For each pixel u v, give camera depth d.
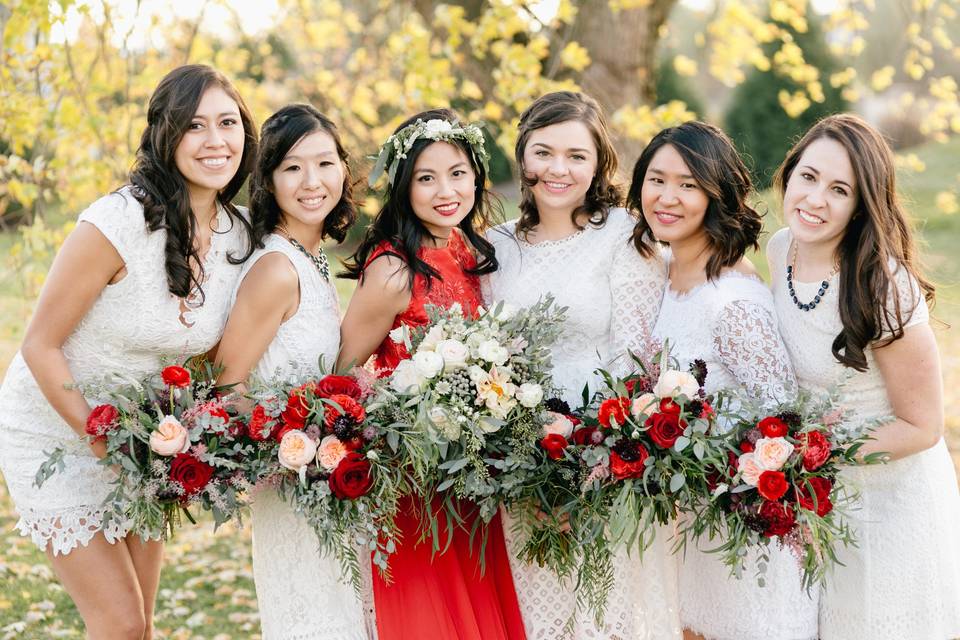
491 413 2.74
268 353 2.99
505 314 2.87
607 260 3.14
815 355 2.80
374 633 3.09
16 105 4.81
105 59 5.04
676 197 2.91
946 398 7.78
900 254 2.71
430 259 3.17
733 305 2.79
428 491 2.91
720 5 7.09
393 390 2.79
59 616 4.30
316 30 6.24
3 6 4.84
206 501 2.72
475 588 3.10
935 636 2.81
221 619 4.40
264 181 3.04
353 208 3.28
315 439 2.69
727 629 2.89
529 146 3.14
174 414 2.72
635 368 3.05
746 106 15.83
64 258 2.75
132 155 5.08
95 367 2.89
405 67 5.72
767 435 2.53
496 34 5.79
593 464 2.68
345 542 2.85
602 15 6.45
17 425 2.95
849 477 2.82
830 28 7.01
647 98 6.72
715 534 2.90
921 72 6.96
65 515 2.88
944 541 2.83
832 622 2.87
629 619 3.06
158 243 2.82
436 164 3.11
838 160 2.68
